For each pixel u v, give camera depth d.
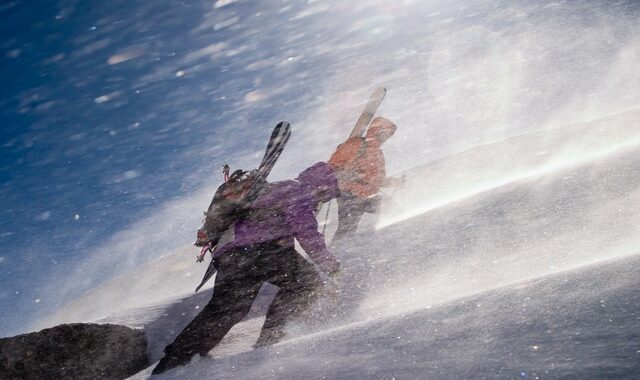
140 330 4.24
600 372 1.89
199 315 3.88
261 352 3.27
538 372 1.99
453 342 2.43
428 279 3.80
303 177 4.88
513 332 2.33
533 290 2.66
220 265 4.05
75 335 3.95
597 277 2.59
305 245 4.15
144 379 3.63
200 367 3.43
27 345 3.83
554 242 3.67
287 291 4.00
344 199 5.22
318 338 3.12
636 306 2.22
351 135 5.52
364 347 2.71
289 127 4.41
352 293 3.97
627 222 3.60
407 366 2.36
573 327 2.21
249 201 4.16
